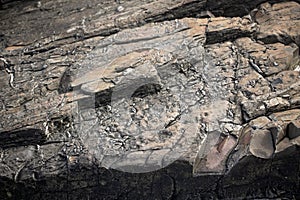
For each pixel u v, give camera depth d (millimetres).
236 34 2068
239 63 1976
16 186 1787
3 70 2070
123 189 1811
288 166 1787
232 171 1754
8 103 1926
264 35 2068
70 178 1771
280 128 1740
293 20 2127
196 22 2119
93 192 1821
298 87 1855
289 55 1978
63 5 2359
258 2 2213
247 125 1782
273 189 1840
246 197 1837
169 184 1793
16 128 1818
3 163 1787
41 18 2311
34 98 1930
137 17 2176
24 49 2145
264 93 1854
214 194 1826
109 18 2207
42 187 1792
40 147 1813
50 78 1993
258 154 1731
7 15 2371
